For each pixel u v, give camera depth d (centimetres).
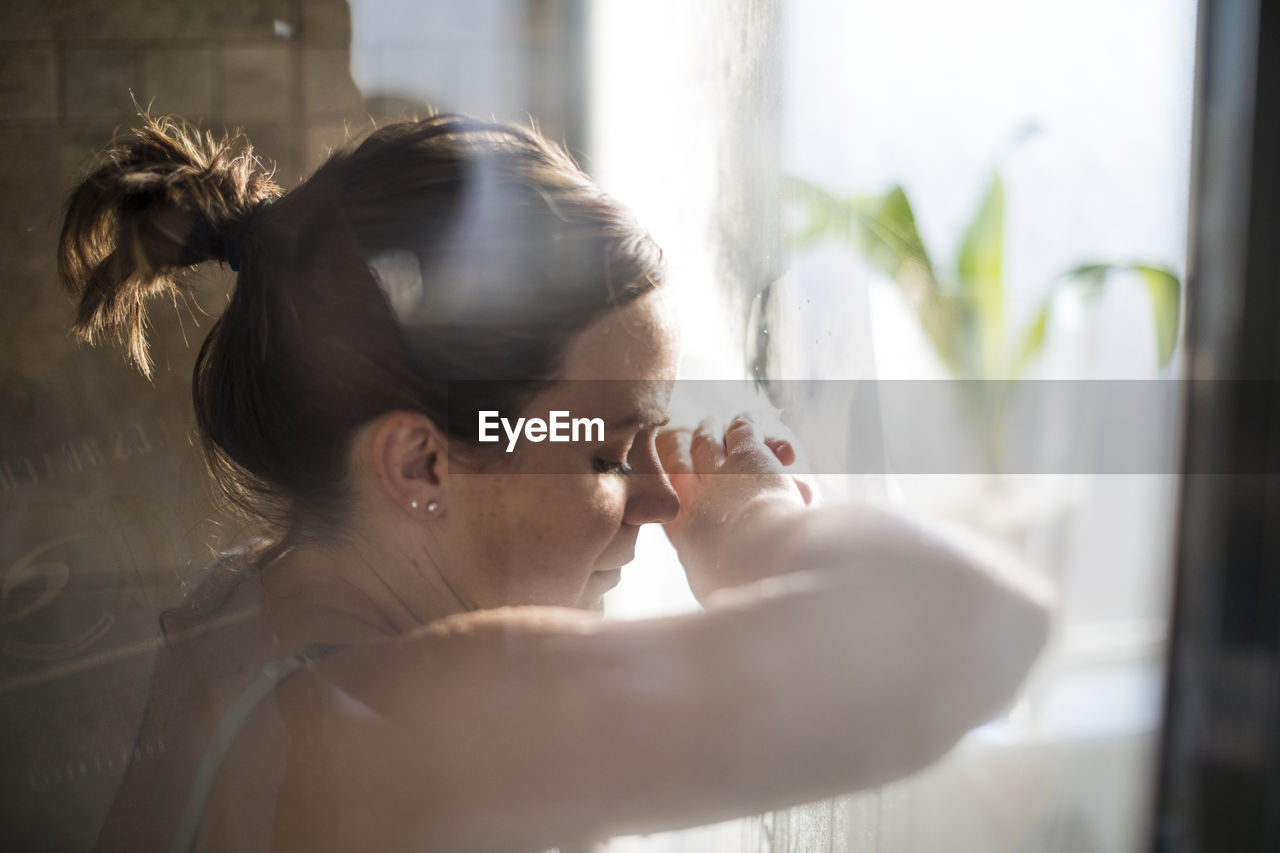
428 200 38
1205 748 34
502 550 41
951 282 43
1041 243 40
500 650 34
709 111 55
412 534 40
